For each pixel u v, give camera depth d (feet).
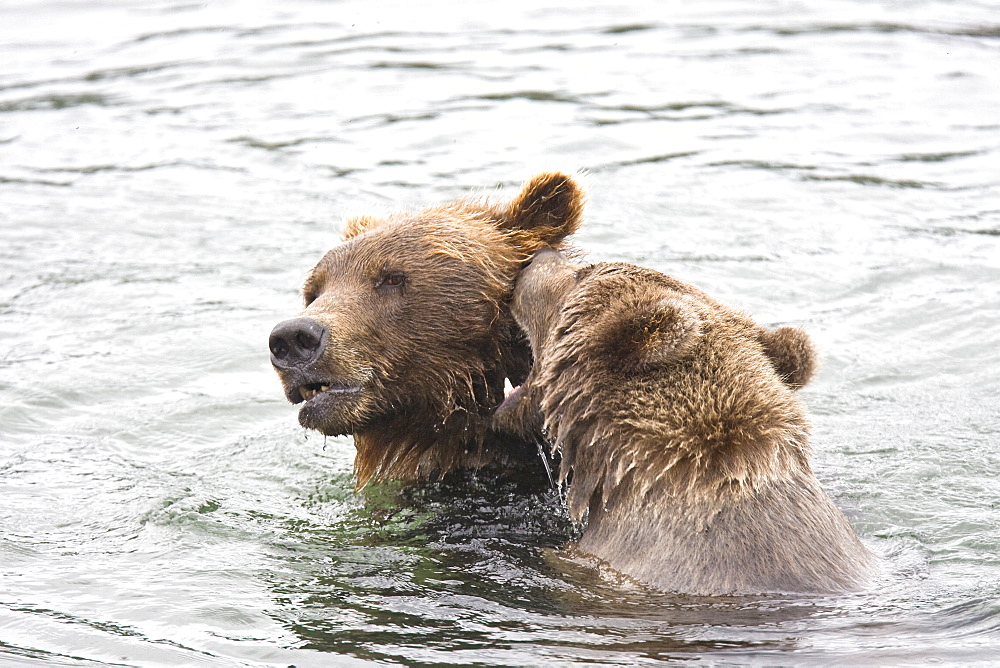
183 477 38.11
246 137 73.31
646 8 101.60
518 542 32.14
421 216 33.96
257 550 32.19
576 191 34.86
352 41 94.27
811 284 53.06
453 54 89.25
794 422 28.63
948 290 52.60
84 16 105.50
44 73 88.74
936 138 70.38
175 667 25.71
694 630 25.88
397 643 26.13
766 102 76.69
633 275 30.04
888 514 34.09
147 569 30.91
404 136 71.67
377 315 32.27
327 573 30.48
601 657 24.88
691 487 27.76
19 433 41.78
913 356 47.26
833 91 78.54
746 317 30.81
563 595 28.25
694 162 66.74
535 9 102.73
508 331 33.42
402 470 34.99
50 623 27.86
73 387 45.32
